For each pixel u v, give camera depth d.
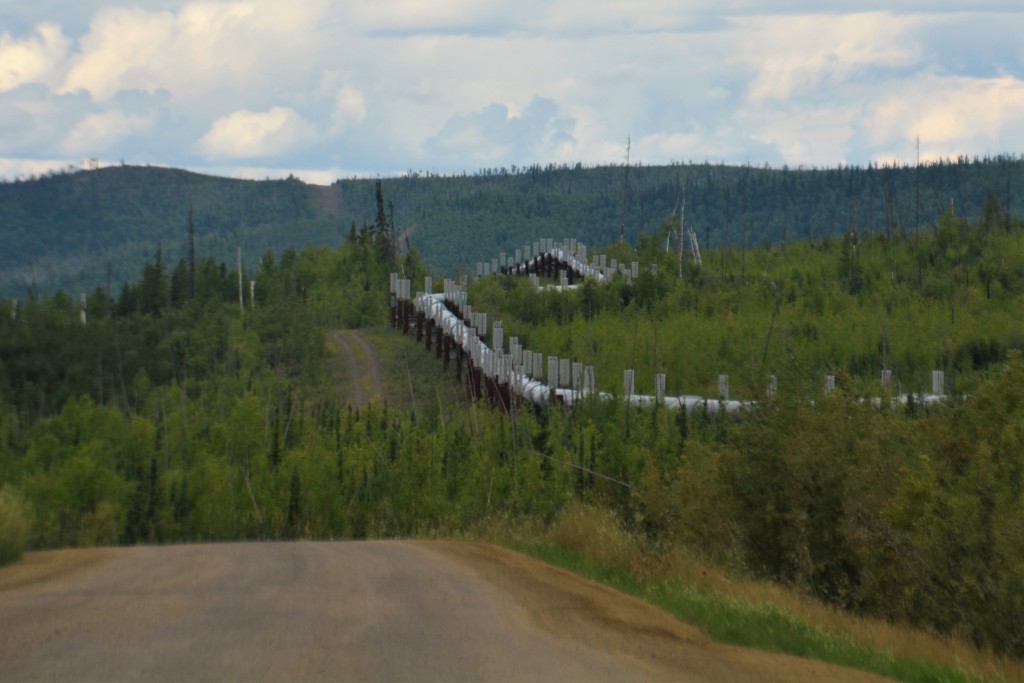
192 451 88.50
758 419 33.84
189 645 17.02
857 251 151.75
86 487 76.62
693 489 35.09
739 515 33.06
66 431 95.94
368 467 74.06
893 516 28.06
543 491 63.12
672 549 30.42
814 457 31.56
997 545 25.31
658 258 169.88
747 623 20.86
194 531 76.19
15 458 89.12
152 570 27.52
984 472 27.36
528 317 133.88
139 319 176.75
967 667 19.70
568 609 21.86
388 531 68.75
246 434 84.75
